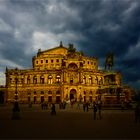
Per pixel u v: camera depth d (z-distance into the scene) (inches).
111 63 3683.6
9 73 6978.4
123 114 2493.8
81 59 6702.8
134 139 997.2
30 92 6658.5
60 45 7829.7
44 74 6688.0
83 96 6338.6
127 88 6215.6
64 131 1208.8
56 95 6432.1
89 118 2032.5
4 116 2185.0
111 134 1123.3
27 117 2098.9
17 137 1015.0
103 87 3663.9
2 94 7731.3
